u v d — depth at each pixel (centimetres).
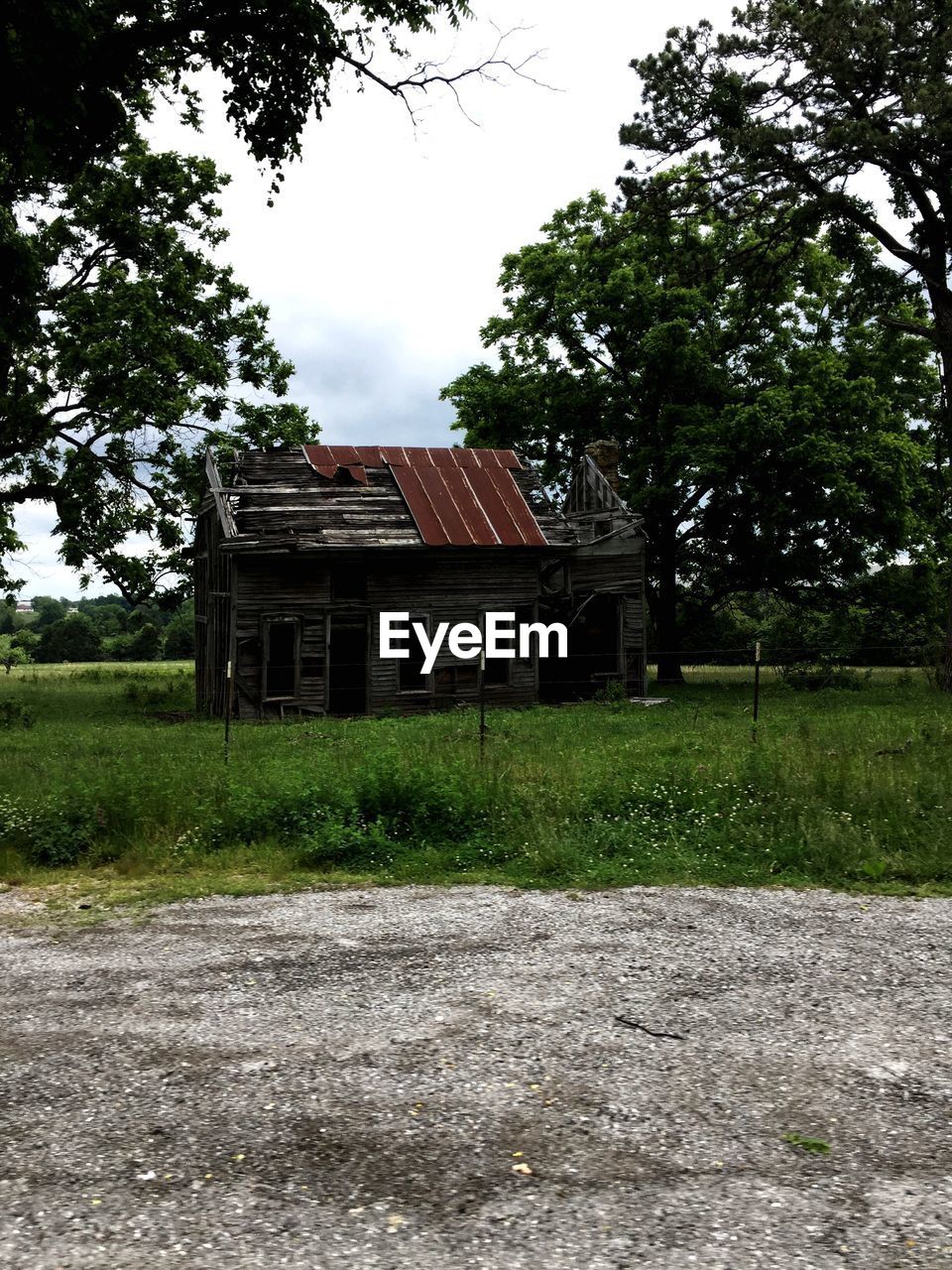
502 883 811
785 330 3919
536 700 2805
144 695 3278
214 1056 474
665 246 3591
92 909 750
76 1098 430
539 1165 371
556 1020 515
